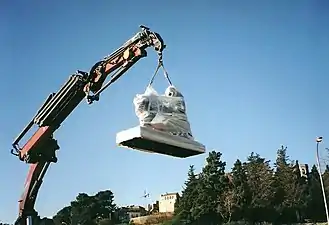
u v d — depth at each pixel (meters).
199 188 88.00
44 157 18.70
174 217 92.69
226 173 89.25
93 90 15.61
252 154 95.81
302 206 89.88
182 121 7.10
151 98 7.04
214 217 85.50
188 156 7.33
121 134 6.76
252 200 86.12
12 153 19.23
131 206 135.25
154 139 6.66
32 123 17.89
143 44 13.70
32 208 19.81
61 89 16.17
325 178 92.75
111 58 14.95
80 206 104.00
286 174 93.19
